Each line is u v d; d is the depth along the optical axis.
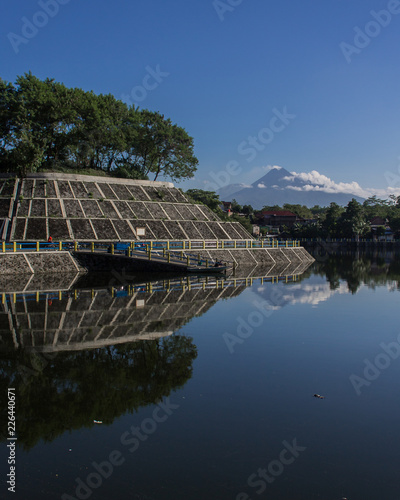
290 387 15.41
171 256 53.03
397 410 13.59
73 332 22.05
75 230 54.28
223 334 22.42
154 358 18.28
